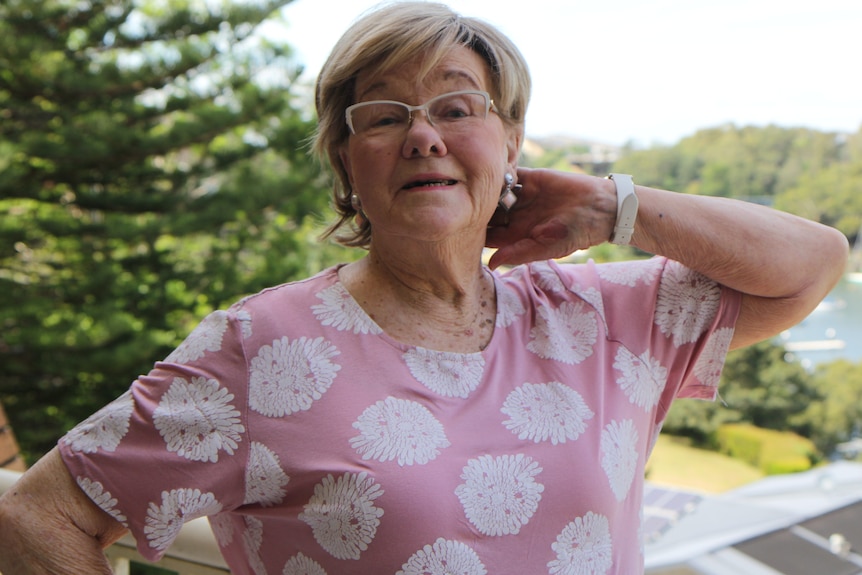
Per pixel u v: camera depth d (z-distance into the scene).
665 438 16.98
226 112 7.48
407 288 1.09
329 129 1.12
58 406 7.50
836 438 16.95
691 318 1.19
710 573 2.53
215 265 8.35
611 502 1.03
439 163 1.02
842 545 2.63
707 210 1.16
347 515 0.92
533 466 0.99
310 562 0.96
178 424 0.93
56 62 7.12
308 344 0.99
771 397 17.08
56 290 7.43
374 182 1.04
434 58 1.01
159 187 8.29
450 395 1.01
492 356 1.07
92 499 0.92
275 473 0.94
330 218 1.24
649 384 1.15
